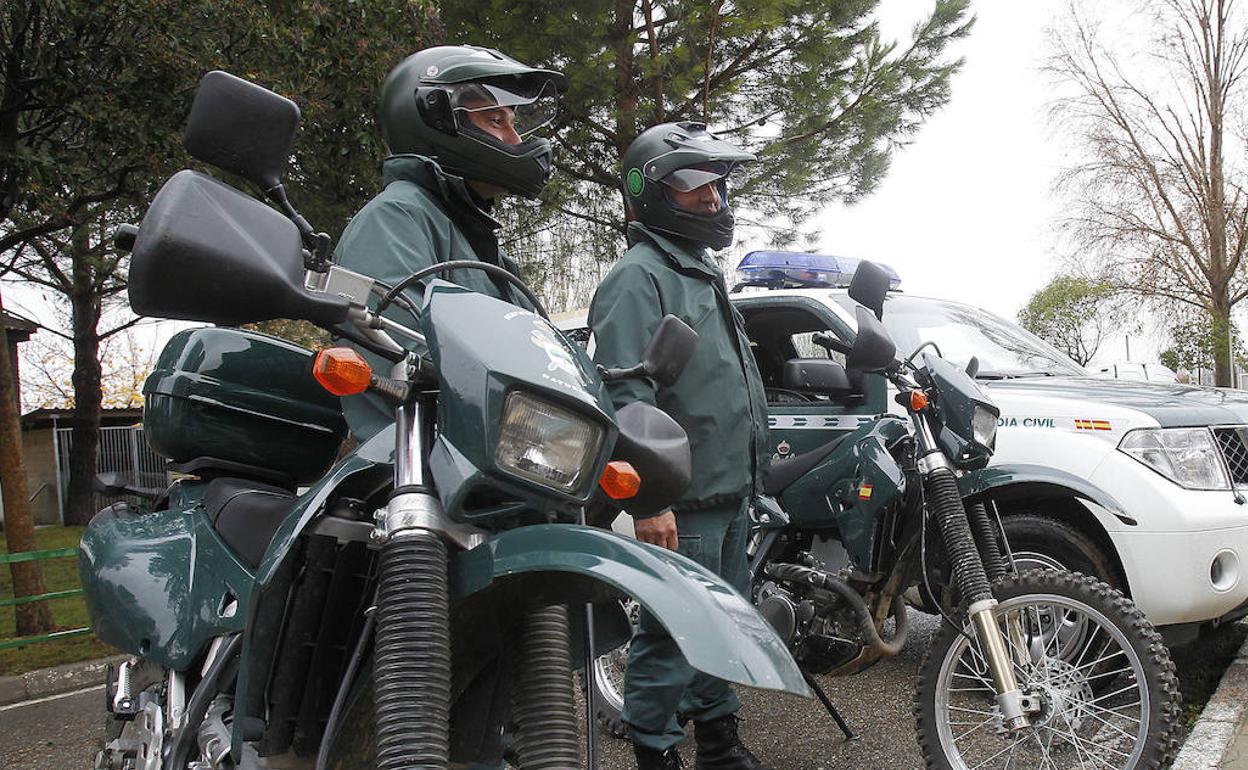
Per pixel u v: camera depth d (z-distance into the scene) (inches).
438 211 105.6
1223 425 190.2
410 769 64.6
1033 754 145.3
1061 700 138.2
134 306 67.9
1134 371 398.3
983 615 135.6
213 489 107.7
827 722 190.1
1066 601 137.7
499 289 111.0
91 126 307.7
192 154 74.2
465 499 69.7
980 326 238.4
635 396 133.7
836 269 240.8
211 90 73.1
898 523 163.0
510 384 68.6
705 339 142.9
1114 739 141.9
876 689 210.2
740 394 145.3
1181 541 177.2
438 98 105.4
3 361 308.8
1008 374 217.8
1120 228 944.9
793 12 438.3
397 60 330.0
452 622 75.7
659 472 82.9
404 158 106.9
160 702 103.8
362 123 350.0
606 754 177.6
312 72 320.5
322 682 81.3
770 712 197.9
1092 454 183.6
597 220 503.8
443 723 67.2
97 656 291.6
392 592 69.1
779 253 237.1
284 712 80.8
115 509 125.4
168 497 124.3
